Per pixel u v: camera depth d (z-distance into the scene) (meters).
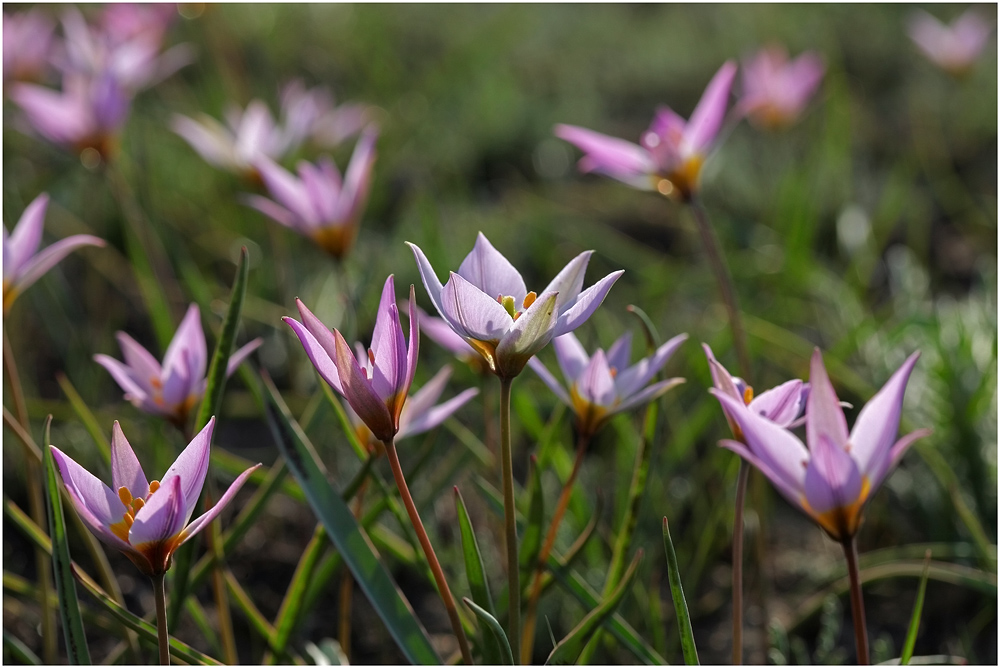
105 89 0.86
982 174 1.50
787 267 1.04
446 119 1.59
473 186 1.48
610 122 1.69
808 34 1.93
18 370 0.99
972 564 0.75
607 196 1.42
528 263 1.24
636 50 1.96
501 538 0.73
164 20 1.28
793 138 1.49
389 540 0.67
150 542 0.53
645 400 0.60
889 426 0.55
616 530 0.74
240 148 0.93
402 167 1.44
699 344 0.91
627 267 1.21
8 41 1.14
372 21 1.80
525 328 0.53
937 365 0.80
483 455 0.72
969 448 0.77
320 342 0.53
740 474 0.59
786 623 0.75
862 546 0.83
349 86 1.68
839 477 0.54
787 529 0.87
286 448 0.59
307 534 0.84
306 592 0.61
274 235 1.03
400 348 0.53
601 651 0.72
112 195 1.14
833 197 1.29
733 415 0.56
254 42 1.77
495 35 1.83
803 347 0.90
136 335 1.09
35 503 0.67
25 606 0.74
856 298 1.04
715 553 0.81
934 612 0.75
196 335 0.62
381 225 1.31
